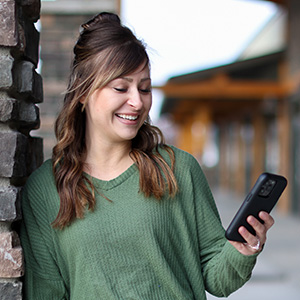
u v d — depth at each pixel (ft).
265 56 32.09
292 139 31.65
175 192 4.41
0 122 3.98
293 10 29.71
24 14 4.20
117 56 4.16
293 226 26.58
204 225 4.63
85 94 4.42
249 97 33.40
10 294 3.99
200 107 45.65
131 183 4.42
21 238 4.38
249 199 4.03
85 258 4.25
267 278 15.75
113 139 4.46
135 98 4.24
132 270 4.25
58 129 4.70
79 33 4.47
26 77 4.10
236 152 49.67
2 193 3.92
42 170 4.56
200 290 4.48
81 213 4.27
